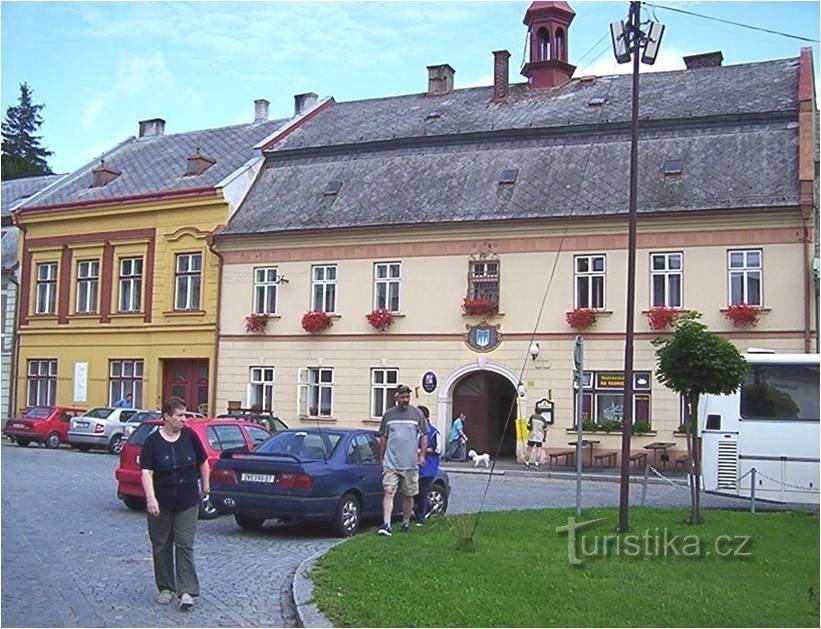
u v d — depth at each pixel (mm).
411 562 11398
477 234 31969
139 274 38844
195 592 9766
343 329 33719
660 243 29719
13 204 48250
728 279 28922
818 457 19438
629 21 15328
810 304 27875
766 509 19875
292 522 16172
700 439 19203
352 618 8789
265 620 9352
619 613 8992
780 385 19859
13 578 10914
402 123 38406
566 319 30500
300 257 34750
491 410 32438
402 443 14188
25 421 35188
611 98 35531
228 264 36094
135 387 38406
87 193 42156
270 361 34906
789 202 28156
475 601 9336
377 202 34188
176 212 37656
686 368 15539
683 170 30609
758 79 34219
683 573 11219
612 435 29625
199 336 36562
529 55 39094
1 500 18016
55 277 41281
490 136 34625
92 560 12219
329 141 38188
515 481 25891
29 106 79625
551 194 31641
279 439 15789
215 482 15164
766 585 10609
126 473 16953
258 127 43500
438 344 32250
